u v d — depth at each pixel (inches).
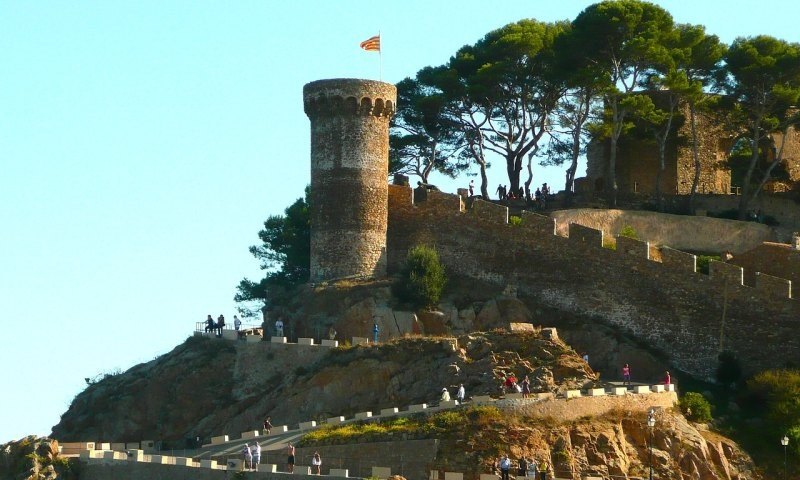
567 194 6486.2
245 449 4889.3
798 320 5398.6
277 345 5733.3
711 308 5536.4
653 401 5054.1
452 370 5319.9
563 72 6491.1
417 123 6820.9
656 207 6441.9
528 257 5880.9
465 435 4790.8
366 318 5767.7
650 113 6348.4
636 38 6318.9
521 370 5251.0
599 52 6446.9
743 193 6382.9
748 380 5354.3
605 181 6638.8
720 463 4950.8
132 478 4896.7
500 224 5954.7
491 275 5940.0
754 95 6491.1
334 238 6023.6
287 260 6663.4
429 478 4736.7
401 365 5433.1
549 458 4768.7
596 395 4960.6
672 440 4928.6
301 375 5629.9
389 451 4830.2
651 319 5625.0
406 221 6127.0
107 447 5403.5
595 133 6569.9
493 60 6688.0
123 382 5871.1
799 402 5093.5
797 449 5007.4
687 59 6496.1
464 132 6801.2
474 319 5757.9
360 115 6058.1
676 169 6560.0
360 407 5408.5
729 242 6200.8
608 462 4808.1
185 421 5684.1
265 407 5570.9
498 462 4704.7
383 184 6082.7
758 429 5142.7
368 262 6008.9
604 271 5733.3
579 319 5723.4
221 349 5831.7
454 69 6688.0
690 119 6555.1
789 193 6560.0
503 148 6766.7
